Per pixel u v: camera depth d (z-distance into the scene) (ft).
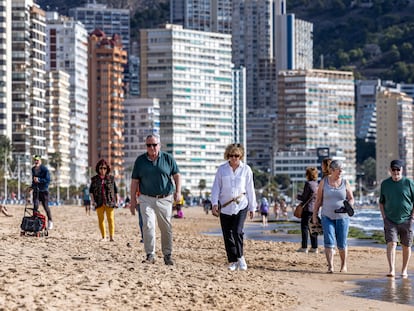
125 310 94.32
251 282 122.93
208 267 136.98
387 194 137.69
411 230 137.49
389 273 137.69
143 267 125.80
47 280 104.94
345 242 144.15
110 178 185.57
